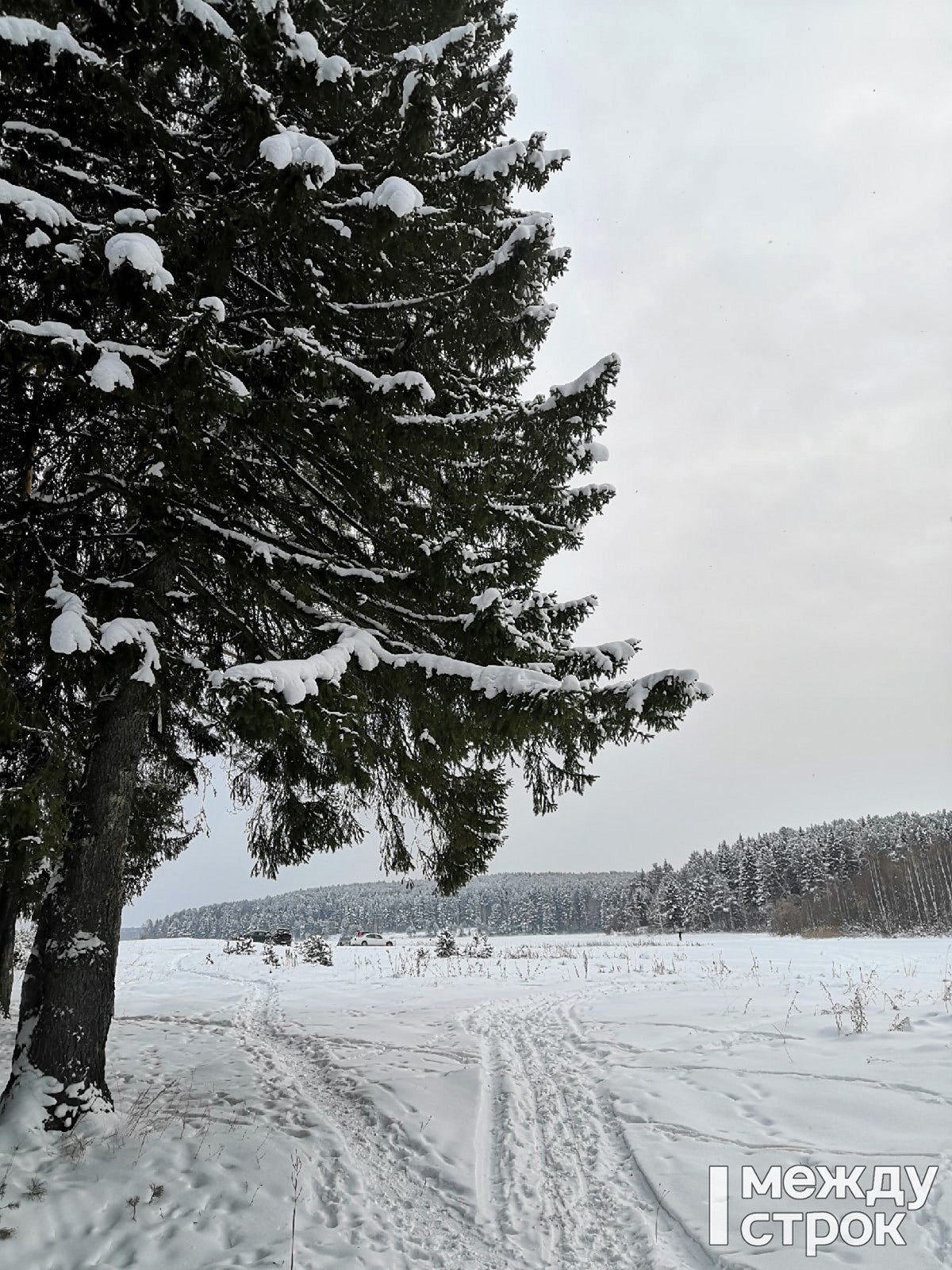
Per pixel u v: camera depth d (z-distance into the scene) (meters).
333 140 5.89
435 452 5.90
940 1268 3.37
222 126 5.54
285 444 5.84
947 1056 6.37
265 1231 4.02
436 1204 4.39
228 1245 3.88
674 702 5.38
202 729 8.05
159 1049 8.16
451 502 6.18
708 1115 5.53
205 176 5.47
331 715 4.39
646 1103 5.86
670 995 11.55
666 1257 3.66
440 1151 5.12
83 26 4.81
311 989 14.54
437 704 5.50
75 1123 4.94
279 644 6.34
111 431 5.27
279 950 26.84
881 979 12.82
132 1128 5.11
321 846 8.08
